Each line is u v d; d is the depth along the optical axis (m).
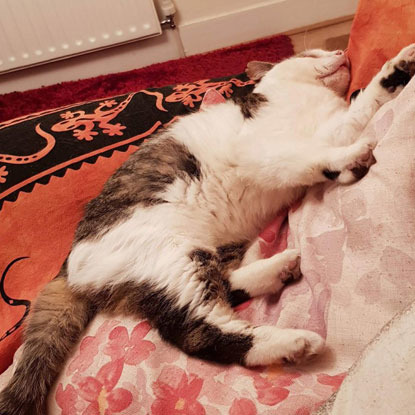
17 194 1.43
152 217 1.27
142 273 1.19
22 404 1.03
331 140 1.30
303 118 1.41
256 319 1.12
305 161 1.20
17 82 3.10
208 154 1.39
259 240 1.33
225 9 2.97
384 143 0.93
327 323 0.93
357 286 0.88
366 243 0.89
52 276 1.41
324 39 2.86
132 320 1.16
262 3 2.96
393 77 1.15
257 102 1.49
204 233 1.32
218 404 0.91
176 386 0.99
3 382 1.19
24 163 1.49
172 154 1.39
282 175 1.25
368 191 0.92
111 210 1.31
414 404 0.47
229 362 1.01
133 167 1.39
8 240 1.38
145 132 1.64
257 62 1.76
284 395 0.86
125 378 1.01
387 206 0.87
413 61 1.10
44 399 1.05
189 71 2.91
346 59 1.48
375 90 1.19
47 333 1.15
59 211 1.46
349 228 0.94
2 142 1.55
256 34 3.07
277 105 1.46
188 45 3.08
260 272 1.15
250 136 1.37
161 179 1.34
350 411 0.56
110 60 3.09
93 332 1.17
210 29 3.02
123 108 1.69
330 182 1.18
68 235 1.47
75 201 1.49
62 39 2.79
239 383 0.94
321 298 0.98
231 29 3.04
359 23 1.36
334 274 0.96
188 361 1.04
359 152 1.04
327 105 1.43
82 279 1.23
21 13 2.64
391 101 1.06
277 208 1.41
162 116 1.68
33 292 1.37
